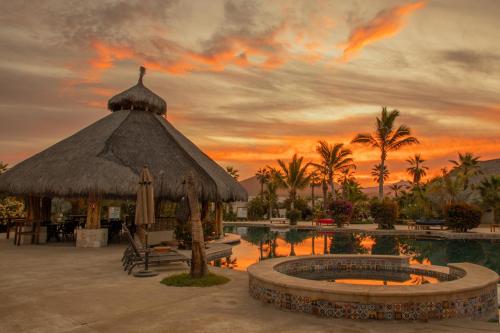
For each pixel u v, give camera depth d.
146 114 19.33
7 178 16.06
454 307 5.61
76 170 14.67
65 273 9.15
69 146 16.89
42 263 10.68
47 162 15.91
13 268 9.84
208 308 5.99
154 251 10.28
